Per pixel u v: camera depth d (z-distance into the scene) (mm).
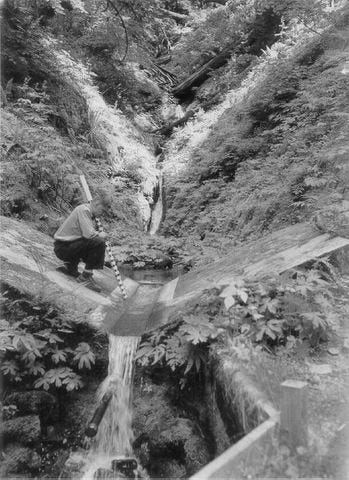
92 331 4363
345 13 9477
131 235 9180
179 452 3721
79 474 3783
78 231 5457
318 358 3574
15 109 8836
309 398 3082
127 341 4273
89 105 12227
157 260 7984
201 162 11062
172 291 5488
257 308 3840
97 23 13711
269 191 6941
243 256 5285
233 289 3779
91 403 4145
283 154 8023
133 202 10836
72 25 14117
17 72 10117
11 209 7215
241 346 3541
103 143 11633
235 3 17406
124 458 3867
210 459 3531
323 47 9875
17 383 4055
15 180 7535
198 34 18328
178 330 4078
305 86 8773
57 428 4043
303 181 6461
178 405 3963
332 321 3779
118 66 15031
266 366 3377
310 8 9562
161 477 3695
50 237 7020
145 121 15312
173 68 18422
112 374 4199
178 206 10641
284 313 3805
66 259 5516
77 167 9172
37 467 3783
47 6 12242
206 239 8047
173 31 19938
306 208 5957
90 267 5637
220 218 8172
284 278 4035
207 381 3762
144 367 4094
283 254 4680
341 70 7934
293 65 10242
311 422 2863
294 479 2480
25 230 6586
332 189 5754
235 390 3195
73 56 13070
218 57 16406
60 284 5023
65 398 4145
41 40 11492
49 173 8195
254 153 9805
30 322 4203
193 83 16891
